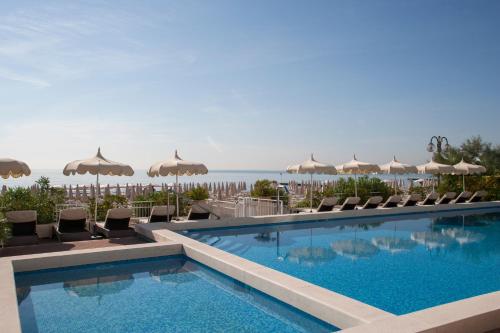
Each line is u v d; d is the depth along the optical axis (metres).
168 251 8.27
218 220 11.91
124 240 9.84
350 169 15.98
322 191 18.56
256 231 11.91
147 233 10.06
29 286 6.51
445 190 20.69
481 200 18.81
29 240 9.12
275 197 16.28
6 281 5.40
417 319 3.81
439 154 22.31
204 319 5.08
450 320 3.78
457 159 22.30
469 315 3.90
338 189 18.23
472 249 9.39
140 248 8.01
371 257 8.59
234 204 15.30
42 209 11.44
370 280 6.82
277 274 5.91
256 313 5.29
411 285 6.51
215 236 11.12
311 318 4.80
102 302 5.76
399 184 23.52
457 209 16.73
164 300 5.84
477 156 29.69
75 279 6.91
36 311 5.41
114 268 7.61
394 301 5.75
